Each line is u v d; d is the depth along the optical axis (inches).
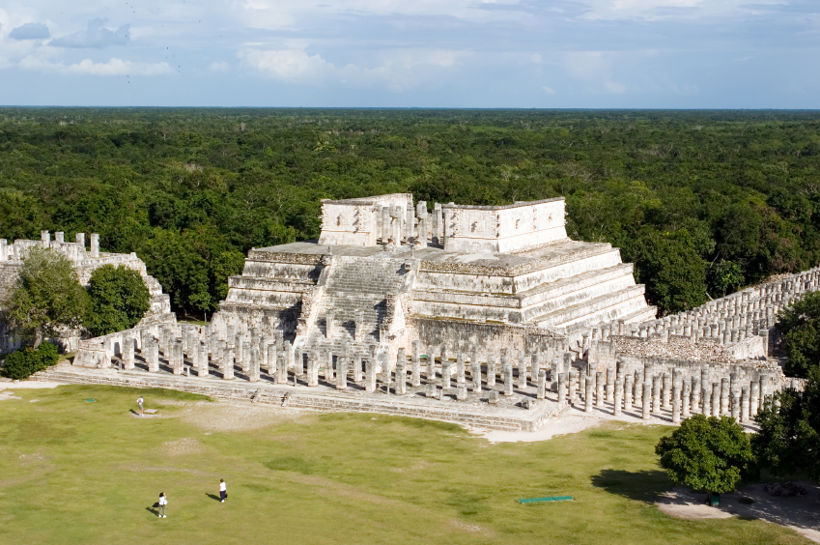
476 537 2076.8
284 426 2965.1
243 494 2373.3
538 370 3149.6
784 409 2317.9
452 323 3654.0
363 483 2444.6
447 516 2203.5
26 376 3545.8
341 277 3890.3
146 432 2910.9
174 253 4726.9
